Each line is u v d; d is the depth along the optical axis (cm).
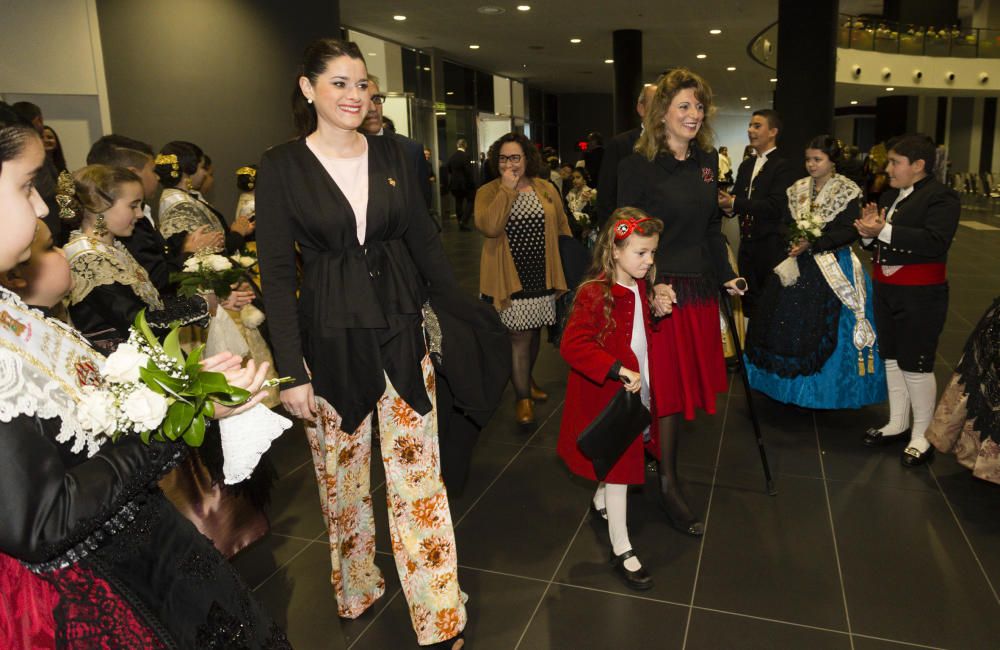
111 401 106
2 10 446
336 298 191
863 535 284
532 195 393
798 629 228
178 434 113
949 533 283
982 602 239
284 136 652
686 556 272
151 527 116
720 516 302
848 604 240
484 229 380
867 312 383
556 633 228
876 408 426
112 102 507
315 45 183
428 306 213
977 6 2211
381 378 197
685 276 285
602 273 252
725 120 3747
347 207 189
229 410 126
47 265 148
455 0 1111
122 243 259
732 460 358
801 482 332
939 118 2767
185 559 120
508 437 393
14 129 95
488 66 1888
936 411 327
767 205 425
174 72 549
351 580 232
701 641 223
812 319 386
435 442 212
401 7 1154
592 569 264
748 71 2011
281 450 380
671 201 279
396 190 196
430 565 210
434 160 1656
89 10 487
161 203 368
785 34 732
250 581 260
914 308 337
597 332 243
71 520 97
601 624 232
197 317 231
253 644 126
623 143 351
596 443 232
